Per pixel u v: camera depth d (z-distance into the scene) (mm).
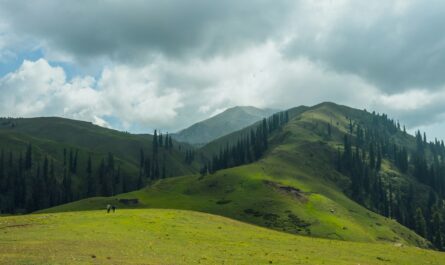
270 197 178750
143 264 37969
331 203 188500
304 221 155375
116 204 175125
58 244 45875
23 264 34281
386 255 64250
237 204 171875
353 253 62906
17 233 54312
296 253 56375
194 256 45906
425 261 62406
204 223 79500
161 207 172250
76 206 170125
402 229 195125
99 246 46656
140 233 60406
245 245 59375
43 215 78125
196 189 199875
